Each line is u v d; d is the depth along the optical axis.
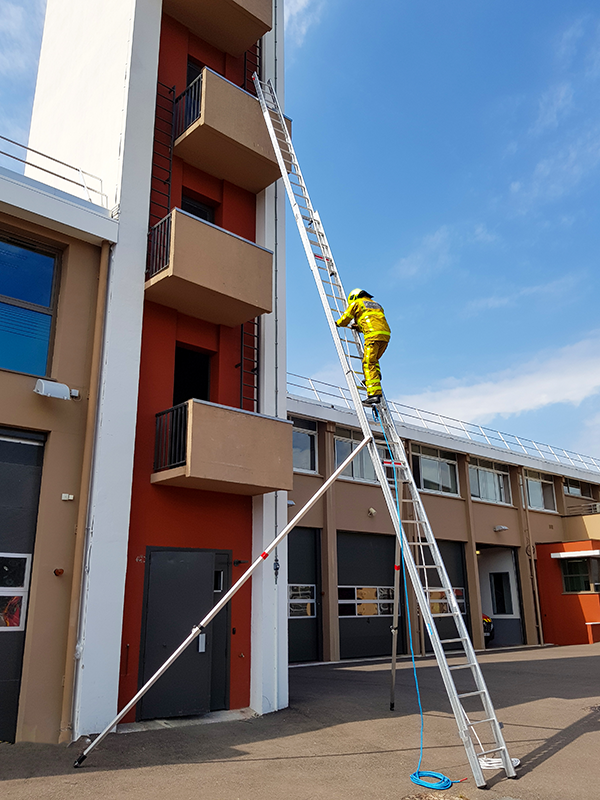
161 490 8.88
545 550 23.55
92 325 8.52
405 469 7.44
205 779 5.77
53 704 7.15
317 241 9.01
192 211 10.91
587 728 7.98
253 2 11.00
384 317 8.20
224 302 9.62
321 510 16.92
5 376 7.63
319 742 7.30
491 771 6.10
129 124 9.30
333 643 16.14
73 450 7.98
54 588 7.46
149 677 8.11
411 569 6.59
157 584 8.48
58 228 8.34
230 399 10.27
